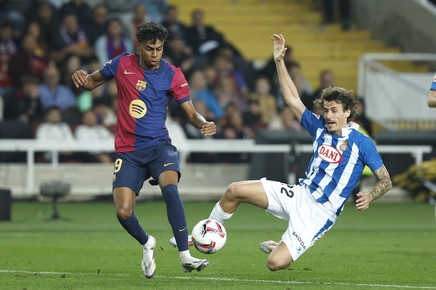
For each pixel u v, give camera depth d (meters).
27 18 68.44
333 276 29.12
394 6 78.81
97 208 57.03
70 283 26.52
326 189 26.56
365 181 62.84
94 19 69.19
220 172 62.91
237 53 71.94
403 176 62.53
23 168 60.56
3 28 66.62
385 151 62.16
